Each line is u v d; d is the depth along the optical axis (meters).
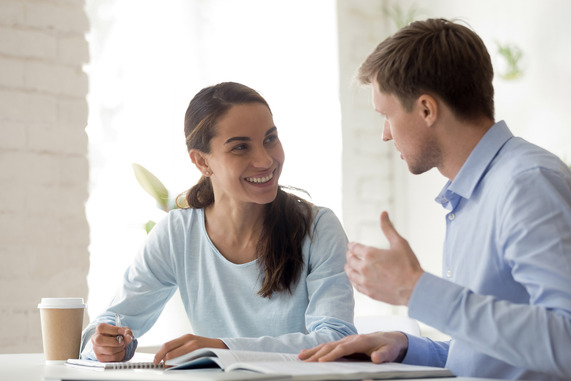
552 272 1.22
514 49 3.76
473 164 1.48
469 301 1.25
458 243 1.53
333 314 1.86
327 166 4.11
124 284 2.13
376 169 4.24
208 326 2.12
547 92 3.65
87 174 3.21
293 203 2.05
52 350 1.74
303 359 1.47
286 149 4.06
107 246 3.52
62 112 3.16
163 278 2.15
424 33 1.50
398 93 1.50
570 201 1.31
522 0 3.77
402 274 1.28
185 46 3.91
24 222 3.03
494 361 1.43
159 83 3.80
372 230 4.19
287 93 4.11
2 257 2.97
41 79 3.12
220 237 2.12
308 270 2.01
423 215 4.14
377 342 1.51
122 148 3.65
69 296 3.11
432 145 1.52
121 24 3.73
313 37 4.17
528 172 1.34
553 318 1.19
